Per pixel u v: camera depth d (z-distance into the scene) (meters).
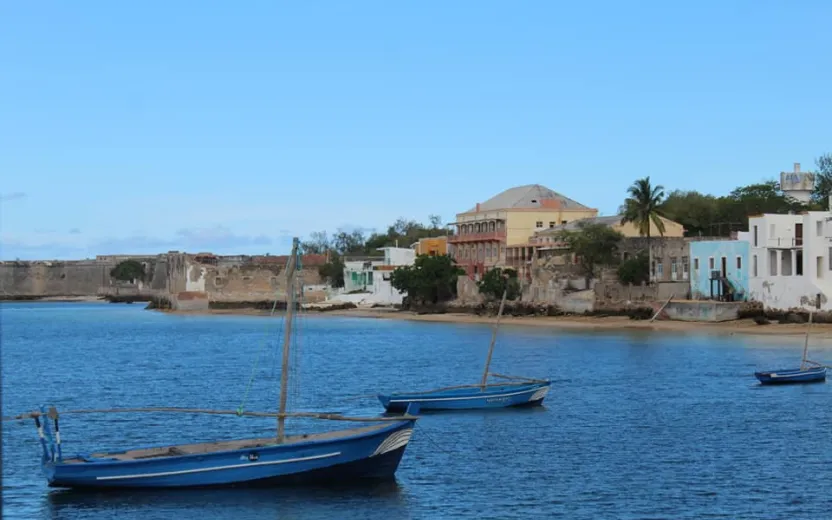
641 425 49.19
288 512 33.12
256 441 37.88
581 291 133.62
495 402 55.19
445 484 36.75
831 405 55.16
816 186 145.25
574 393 61.53
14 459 42.31
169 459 35.47
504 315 144.75
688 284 122.69
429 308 163.75
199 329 152.75
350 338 120.12
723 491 35.66
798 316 104.19
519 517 32.53
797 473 38.22
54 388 72.19
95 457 36.72
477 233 170.75
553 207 163.75
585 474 38.34
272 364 89.25
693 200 159.38
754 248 111.06
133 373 83.12
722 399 58.00
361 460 36.16
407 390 66.31
